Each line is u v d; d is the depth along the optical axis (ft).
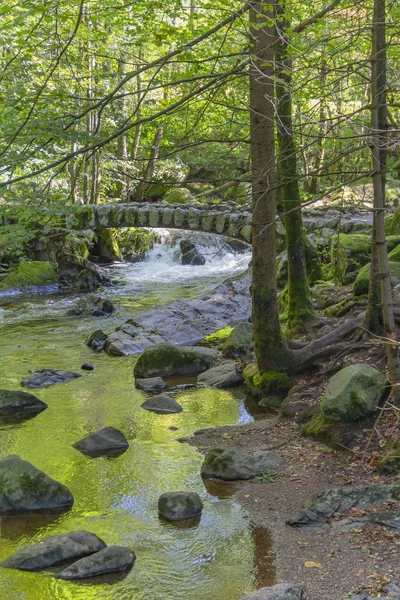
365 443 25.05
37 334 48.78
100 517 21.91
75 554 19.25
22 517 22.07
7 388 36.32
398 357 26.30
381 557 18.10
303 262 36.96
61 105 24.17
